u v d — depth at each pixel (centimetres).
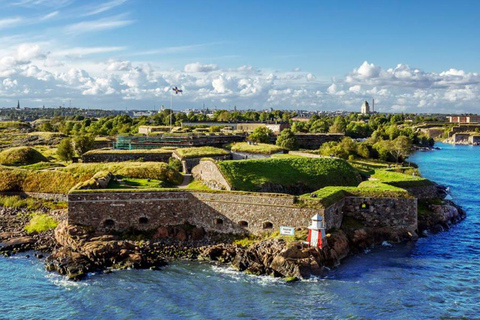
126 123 19925
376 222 6006
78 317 3962
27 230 6044
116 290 4484
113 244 5262
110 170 7450
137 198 5794
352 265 5078
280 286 4544
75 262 4975
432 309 4069
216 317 3959
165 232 5753
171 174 7462
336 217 5709
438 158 17312
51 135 17188
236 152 10388
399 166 11431
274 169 7275
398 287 4512
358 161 11850
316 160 7825
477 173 12469
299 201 5422
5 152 10200
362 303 4181
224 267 5047
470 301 4228
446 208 6950
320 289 4475
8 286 4544
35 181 7512
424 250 5588
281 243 5075
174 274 4856
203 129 16362
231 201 5703
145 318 3947
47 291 4450
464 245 5794
